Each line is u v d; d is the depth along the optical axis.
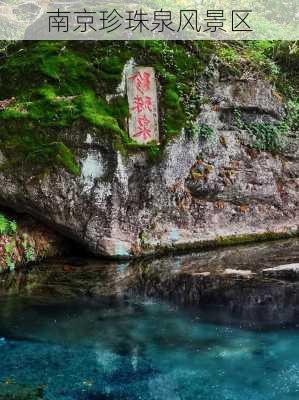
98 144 7.79
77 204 7.88
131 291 6.78
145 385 4.41
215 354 4.99
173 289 6.82
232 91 9.21
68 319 5.82
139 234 8.45
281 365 4.78
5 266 7.49
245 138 9.51
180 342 5.25
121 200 8.12
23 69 8.30
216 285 6.91
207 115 8.90
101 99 8.16
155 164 8.30
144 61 8.38
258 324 5.68
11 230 7.75
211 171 9.04
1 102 8.12
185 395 4.26
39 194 7.66
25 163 7.59
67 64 8.23
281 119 9.92
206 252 8.73
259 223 9.63
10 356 4.88
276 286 6.82
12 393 4.23
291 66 10.30
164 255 8.57
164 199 8.59
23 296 6.54
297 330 5.50
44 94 7.96
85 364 4.76
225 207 9.30
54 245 8.36
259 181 9.60
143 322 5.77
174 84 8.52
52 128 7.71
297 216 10.07
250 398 4.23
